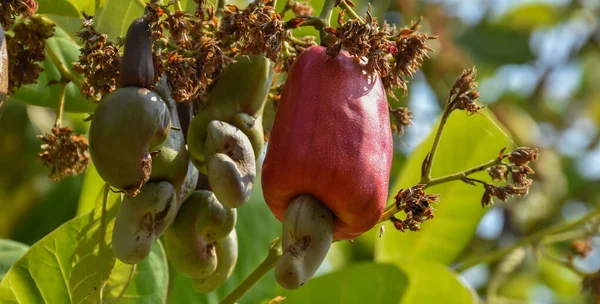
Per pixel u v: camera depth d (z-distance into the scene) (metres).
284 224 0.63
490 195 0.70
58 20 0.78
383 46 0.66
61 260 0.71
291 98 0.65
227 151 0.64
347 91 0.65
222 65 0.65
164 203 0.64
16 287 0.71
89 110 0.80
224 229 0.68
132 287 0.73
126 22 0.76
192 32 0.65
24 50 0.70
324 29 0.66
